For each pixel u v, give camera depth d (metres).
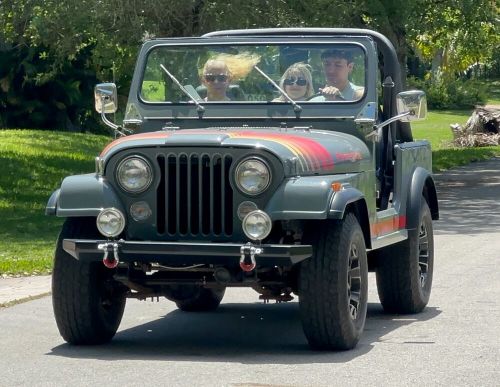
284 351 20.16
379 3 50.38
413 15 54.56
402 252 23.50
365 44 22.19
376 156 23.39
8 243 35.91
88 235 19.91
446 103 147.88
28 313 24.59
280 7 48.62
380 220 21.77
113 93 22.25
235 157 18.83
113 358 19.56
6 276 30.16
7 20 54.59
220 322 23.78
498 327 22.36
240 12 48.34
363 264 19.98
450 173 67.00
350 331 19.52
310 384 17.30
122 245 18.88
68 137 70.38
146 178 19.11
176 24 49.84
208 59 22.56
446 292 26.95
